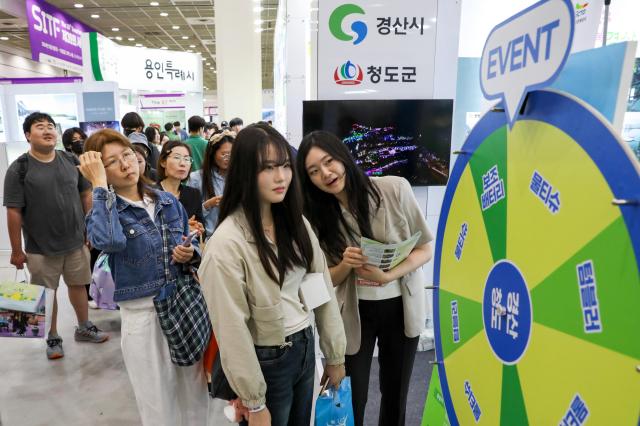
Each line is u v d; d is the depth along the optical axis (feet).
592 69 2.30
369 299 5.26
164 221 5.74
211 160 9.16
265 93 68.64
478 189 2.90
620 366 1.72
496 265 2.68
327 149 4.68
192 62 35.55
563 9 1.94
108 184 5.51
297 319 4.22
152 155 14.02
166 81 33.88
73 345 10.03
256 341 4.00
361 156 8.81
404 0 8.50
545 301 2.20
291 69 10.28
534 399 2.30
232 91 30.27
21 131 22.85
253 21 30.09
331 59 8.67
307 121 8.67
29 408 7.72
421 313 5.38
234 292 3.75
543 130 2.20
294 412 4.56
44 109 22.71
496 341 2.69
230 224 3.90
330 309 4.58
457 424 3.28
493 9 10.45
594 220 1.85
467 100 10.36
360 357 5.35
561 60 1.96
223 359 3.78
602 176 1.80
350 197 4.91
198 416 6.13
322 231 5.10
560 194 2.08
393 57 8.71
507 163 2.55
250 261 3.83
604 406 1.81
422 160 8.90
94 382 8.51
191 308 5.65
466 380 3.11
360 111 8.65
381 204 5.06
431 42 8.70
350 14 8.51
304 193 4.97
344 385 4.75
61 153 9.39
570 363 2.01
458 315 3.22
